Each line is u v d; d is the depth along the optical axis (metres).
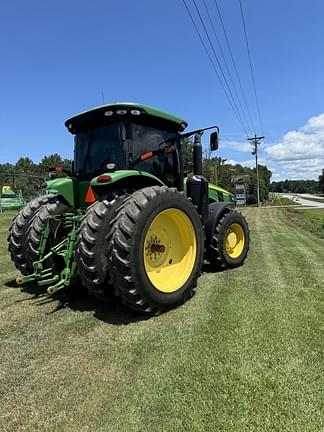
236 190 38.47
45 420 2.07
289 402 2.18
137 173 3.89
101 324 3.42
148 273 3.80
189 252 4.16
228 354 2.75
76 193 4.36
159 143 4.48
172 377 2.46
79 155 4.44
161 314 3.67
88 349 2.90
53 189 4.12
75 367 2.62
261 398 2.21
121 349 2.88
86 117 4.17
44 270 3.98
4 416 2.11
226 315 3.58
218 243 5.49
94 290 3.57
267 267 5.88
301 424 1.99
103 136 4.22
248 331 3.17
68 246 3.72
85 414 2.11
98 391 2.32
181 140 4.96
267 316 3.53
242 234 6.05
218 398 2.22
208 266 5.96
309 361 2.64
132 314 3.69
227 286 4.68
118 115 4.04
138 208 3.48
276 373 2.48
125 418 2.07
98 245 3.46
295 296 4.21
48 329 3.32
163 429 1.97
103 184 3.65
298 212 28.67
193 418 2.05
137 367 2.60
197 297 4.21
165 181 4.57
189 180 5.06
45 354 2.83
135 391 2.31
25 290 4.64
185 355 2.75
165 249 4.05
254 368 2.55
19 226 4.63
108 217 3.54
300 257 6.81
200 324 3.36
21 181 34.97
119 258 3.34
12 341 3.07
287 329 3.21
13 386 2.40
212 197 6.04
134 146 4.15
